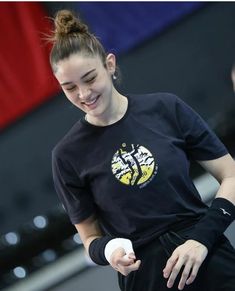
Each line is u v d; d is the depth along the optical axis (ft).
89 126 13.33
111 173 13.00
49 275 32.22
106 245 12.85
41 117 40.22
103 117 13.15
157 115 13.38
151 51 40.60
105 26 39.34
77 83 12.53
